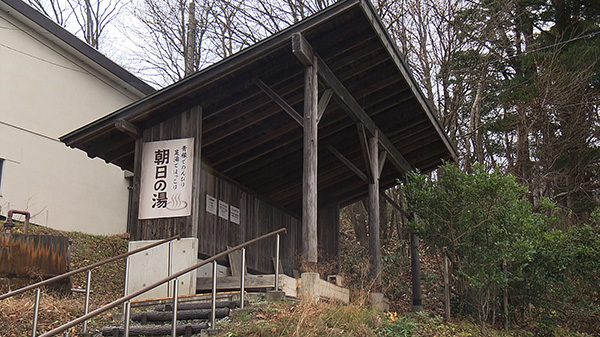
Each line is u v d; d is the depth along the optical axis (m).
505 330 9.80
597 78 18.12
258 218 12.82
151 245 8.35
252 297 7.64
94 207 15.77
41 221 14.09
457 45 18.67
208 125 10.30
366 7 8.17
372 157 11.07
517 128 18.17
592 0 18.58
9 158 13.63
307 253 7.96
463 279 9.84
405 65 10.00
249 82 9.16
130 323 7.57
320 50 9.03
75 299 9.77
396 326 7.71
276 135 11.19
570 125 17.45
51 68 15.13
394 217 20.22
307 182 8.17
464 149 21.33
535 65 18.31
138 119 9.68
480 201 9.22
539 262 9.84
